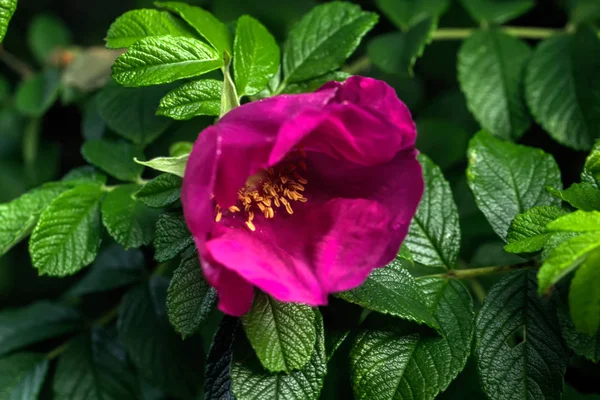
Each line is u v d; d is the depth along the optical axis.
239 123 0.42
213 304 0.44
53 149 0.64
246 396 0.44
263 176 0.44
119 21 0.47
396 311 0.44
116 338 0.54
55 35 0.67
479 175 0.48
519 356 0.45
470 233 0.57
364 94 0.43
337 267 0.43
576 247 0.41
